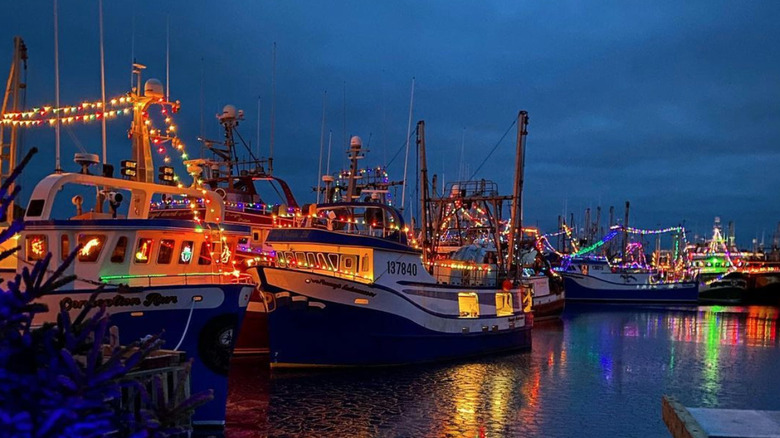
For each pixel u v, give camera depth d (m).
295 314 24.41
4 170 26.42
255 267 24.19
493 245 48.81
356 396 21.73
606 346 38.47
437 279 31.52
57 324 4.02
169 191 19.45
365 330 25.38
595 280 82.75
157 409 3.99
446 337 28.84
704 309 73.81
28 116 21.80
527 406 21.50
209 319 15.98
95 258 16.62
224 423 16.28
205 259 18.97
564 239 105.75
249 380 23.58
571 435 18.28
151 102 21.20
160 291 15.48
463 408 20.88
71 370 3.50
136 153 20.86
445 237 48.78
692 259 109.94
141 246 17.38
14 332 3.68
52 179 16.95
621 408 21.67
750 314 66.50
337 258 25.72
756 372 29.84
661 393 24.56
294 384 23.14
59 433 3.41
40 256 16.48
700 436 5.84
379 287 25.39
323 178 37.09
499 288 33.28
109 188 20.69
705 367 31.23
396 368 26.33
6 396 3.39
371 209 29.91
